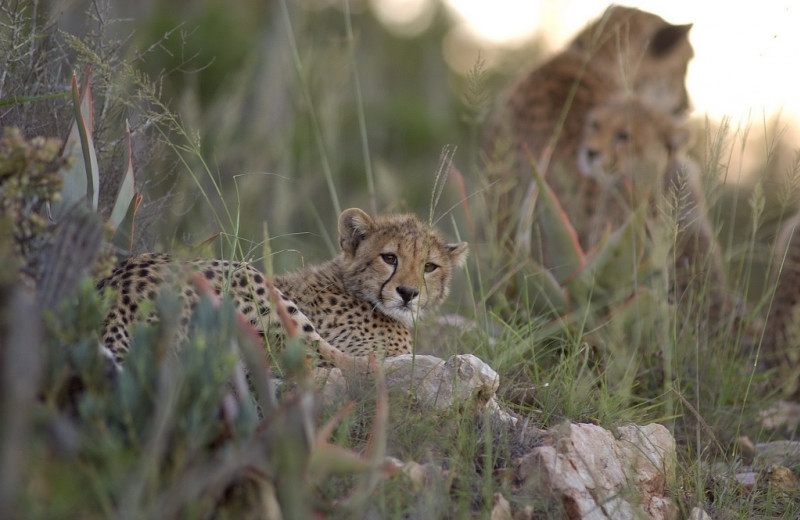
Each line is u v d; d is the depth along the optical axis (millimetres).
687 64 15367
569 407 8438
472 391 7562
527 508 6500
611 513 6875
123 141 10023
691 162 13469
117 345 7062
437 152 22609
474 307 10375
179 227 12266
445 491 6277
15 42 9180
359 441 6871
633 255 10648
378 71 25906
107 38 10633
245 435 5383
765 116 11336
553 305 10930
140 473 4734
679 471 8359
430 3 30781
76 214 5613
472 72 12500
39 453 4715
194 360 5273
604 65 14695
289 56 16453
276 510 5152
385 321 10391
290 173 14891
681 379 10523
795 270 12320
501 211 13391
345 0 14016
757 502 8422
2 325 4336
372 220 10484
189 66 17562
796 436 10781
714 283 12562
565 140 14039
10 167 5746
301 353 5461
